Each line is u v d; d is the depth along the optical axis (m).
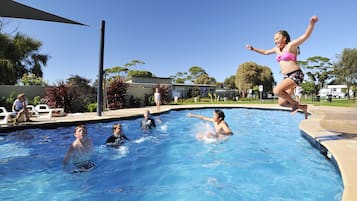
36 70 23.12
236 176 3.65
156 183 3.40
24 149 5.15
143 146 5.56
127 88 15.91
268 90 43.88
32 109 9.14
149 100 17.62
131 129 7.71
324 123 6.98
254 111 14.63
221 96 34.72
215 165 4.20
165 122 9.84
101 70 9.33
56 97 11.48
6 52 19.70
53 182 3.38
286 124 9.58
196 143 5.85
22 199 2.83
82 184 3.33
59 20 6.08
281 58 3.39
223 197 2.90
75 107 12.30
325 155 4.14
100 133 7.03
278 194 2.96
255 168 4.01
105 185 3.30
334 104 17.39
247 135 7.06
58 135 6.54
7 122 7.04
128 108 14.77
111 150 5.08
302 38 3.11
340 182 2.94
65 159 4.05
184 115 12.50
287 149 5.30
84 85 13.39
